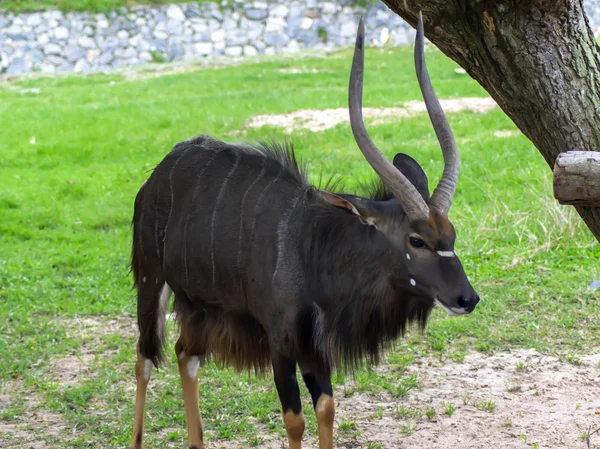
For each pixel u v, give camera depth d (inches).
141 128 840.9
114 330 399.5
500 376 331.9
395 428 291.6
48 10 1370.6
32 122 895.1
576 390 316.2
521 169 613.3
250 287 248.8
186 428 301.0
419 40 222.1
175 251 268.8
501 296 409.7
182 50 1402.6
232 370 342.0
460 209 543.5
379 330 241.3
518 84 218.7
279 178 254.8
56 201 623.8
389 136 749.3
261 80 1120.2
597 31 1338.6
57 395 326.0
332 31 1429.6
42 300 434.9
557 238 472.7
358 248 235.0
